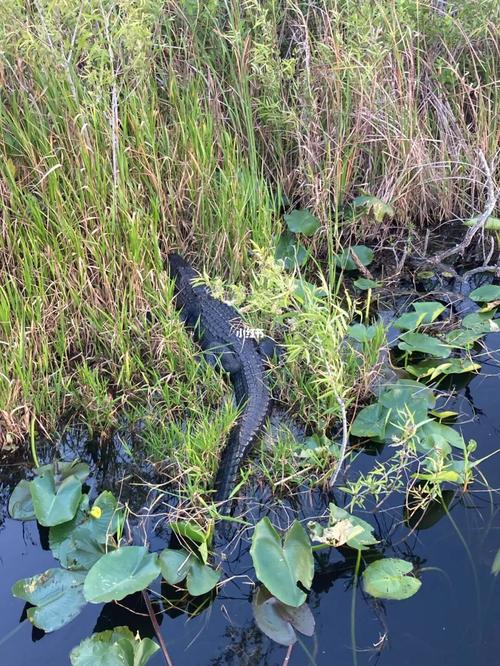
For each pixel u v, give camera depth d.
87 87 3.82
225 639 2.33
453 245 4.36
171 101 4.10
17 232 3.53
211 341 3.51
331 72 4.25
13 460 3.08
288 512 2.76
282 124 4.29
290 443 2.97
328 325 2.77
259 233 3.87
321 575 2.52
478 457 2.94
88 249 3.58
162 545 2.65
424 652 2.25
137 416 3.19
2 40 3.75
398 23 4.27
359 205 4.25
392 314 3.85
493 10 4.53
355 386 3.23
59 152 3.70
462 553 2.57
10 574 2.57
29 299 3.40
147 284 3.60
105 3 3.80
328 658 2.25
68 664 2.26
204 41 4.38
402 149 4.34
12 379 3.19
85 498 2.72
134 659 2.15
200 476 2.76
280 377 3.32
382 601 2.41
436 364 3.39
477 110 4.64
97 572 2.35
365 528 2.56
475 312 3.73
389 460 2.94
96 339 3.52
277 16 4.52
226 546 2.62
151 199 3.72
